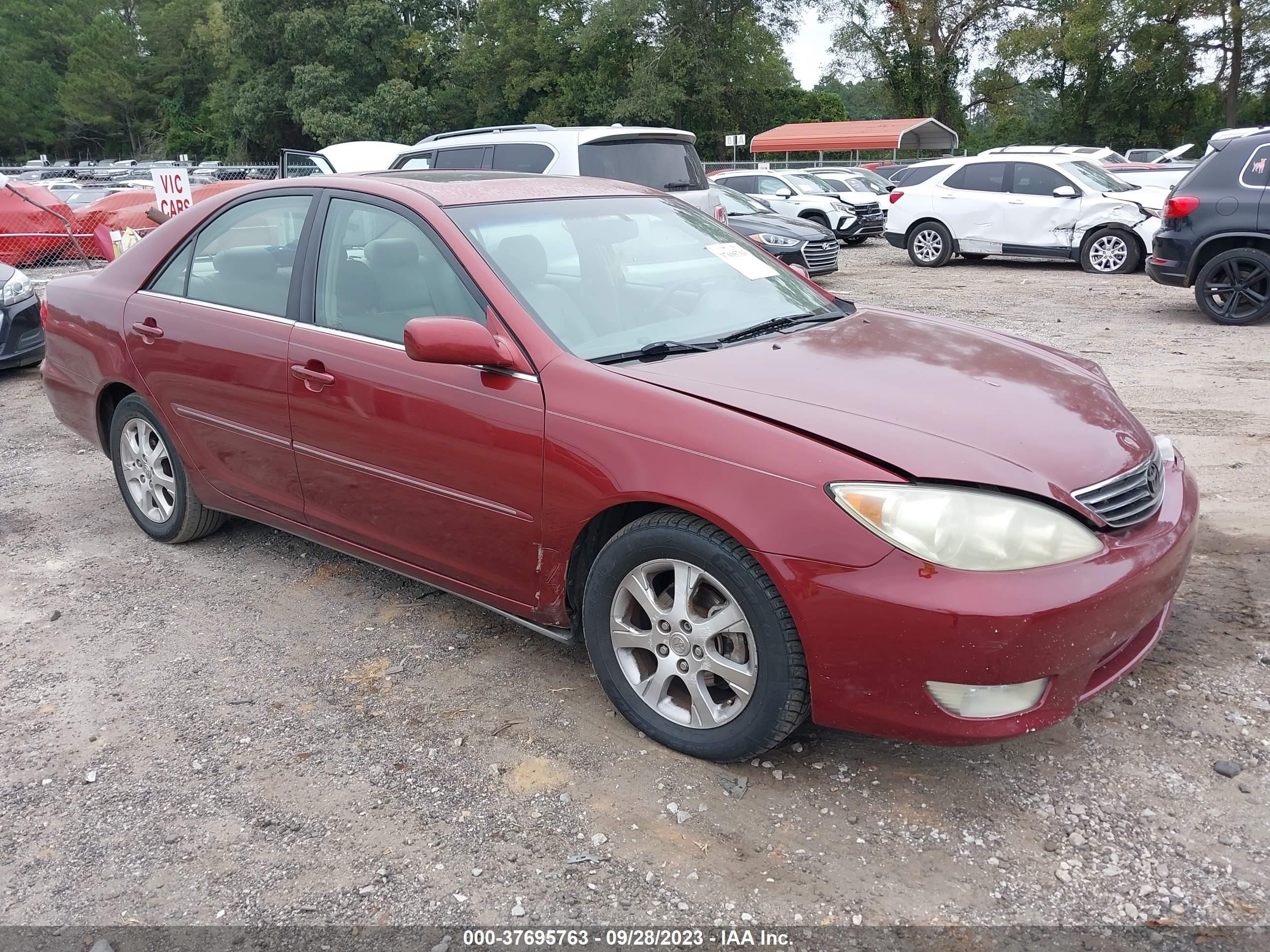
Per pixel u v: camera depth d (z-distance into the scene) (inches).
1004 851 99.1
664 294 139.9
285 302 148.9
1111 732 117.7
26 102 3405.5
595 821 105.3
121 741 122.7
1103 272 561.3
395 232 138.2
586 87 1838.1
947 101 1952.5
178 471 173.6
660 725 116.1
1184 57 1765.5
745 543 101.7
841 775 111.9
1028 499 98.0
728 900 93.9
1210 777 109.1
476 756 117.3
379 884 97.5
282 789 112.6
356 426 136.6
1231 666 130.6
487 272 128.0
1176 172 676.1
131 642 147.9
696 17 1740.9
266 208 156.5
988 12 1881.2
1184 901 91.7
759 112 1870.1
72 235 572.7
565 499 116.0
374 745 120.3
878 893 94.2
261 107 2121.1
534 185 152.4
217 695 132.6
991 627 93.1
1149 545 105.1
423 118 1959.9
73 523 198.2
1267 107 1779.0
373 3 1980.8
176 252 169.0
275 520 160.2
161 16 3186.5
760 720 106.3
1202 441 227.6
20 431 271.4
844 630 98.1
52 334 188.7
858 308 157.5
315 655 142.6
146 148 3275.1
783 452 102.3
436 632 148.6
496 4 1919.3
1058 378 125.3
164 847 103.8
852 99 2780.5
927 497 96.6
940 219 615.5
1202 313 401.4
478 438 123.0
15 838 105.8
